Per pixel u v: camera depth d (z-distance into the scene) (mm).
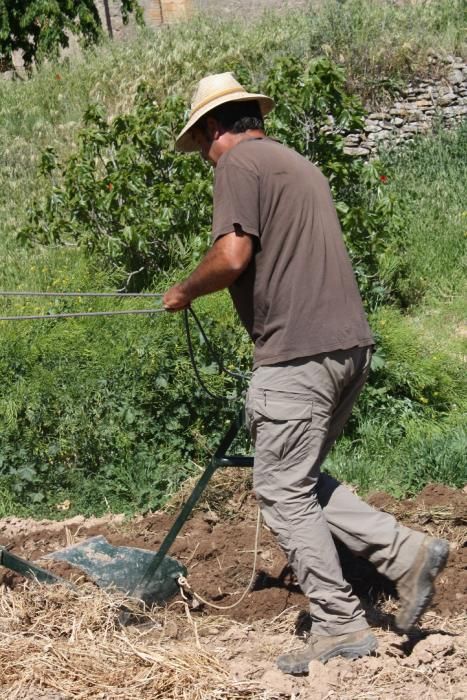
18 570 4277
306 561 3711
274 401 3699
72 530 5383
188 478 5797
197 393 6277
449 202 10156
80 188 8711
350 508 3842
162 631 4156
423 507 5234
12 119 13000
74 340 7281
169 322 7168
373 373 6863
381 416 6699
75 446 6125
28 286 9031
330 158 8383
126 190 8453
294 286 3676
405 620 3729
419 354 7270
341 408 3914
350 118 8391
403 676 3596
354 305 3787
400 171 10734
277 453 3729
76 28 15867
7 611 4156
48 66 14523
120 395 6355
